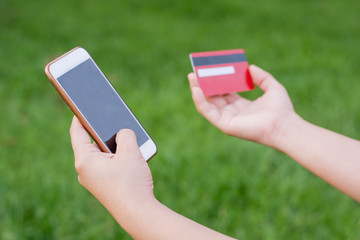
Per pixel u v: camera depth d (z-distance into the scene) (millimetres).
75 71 1073
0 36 4891
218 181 2461
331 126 3365
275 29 6863
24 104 3395
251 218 2189
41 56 4457
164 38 5758
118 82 3949
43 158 2654
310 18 7949
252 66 1518
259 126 1304
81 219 2145
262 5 8516
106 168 888
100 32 5637
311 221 2213
